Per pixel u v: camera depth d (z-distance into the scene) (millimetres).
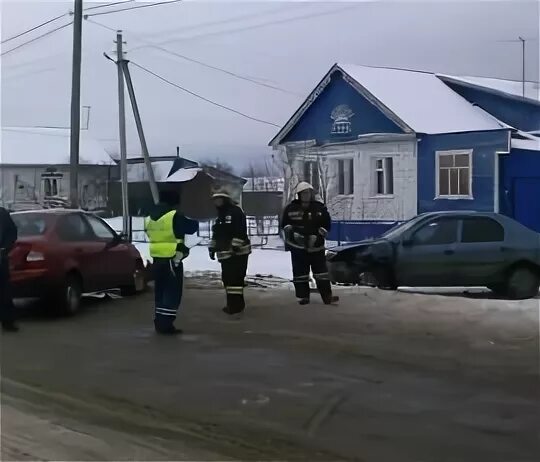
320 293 12297
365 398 7180
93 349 9672
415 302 12008
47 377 8289
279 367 8438
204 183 41781
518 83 31609
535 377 7852
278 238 28859
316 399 7184
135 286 14516
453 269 13656
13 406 7227
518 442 5953
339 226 26422
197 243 27109
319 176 28781
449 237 13789
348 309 11781
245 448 5922
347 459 5648
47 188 57875
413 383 7676
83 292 12703
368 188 27391
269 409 6906
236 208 11820
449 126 26281
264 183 49000
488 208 23969
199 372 8312
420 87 28641
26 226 12438
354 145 27844
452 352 8961
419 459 5617
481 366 8312
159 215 10570
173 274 10500
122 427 6516
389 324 10617
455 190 24938
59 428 6523
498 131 23672
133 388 7754
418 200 25781
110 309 12992
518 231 14016
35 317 12250
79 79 23797
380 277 13688
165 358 9039
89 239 13234
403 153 26156
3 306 10984
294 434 6227
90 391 7695
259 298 13148
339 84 28438
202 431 6355
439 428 6309
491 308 11414
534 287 13977
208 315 11773
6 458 5742
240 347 9516
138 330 10930
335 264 14109
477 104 28547
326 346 9414
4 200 58188
